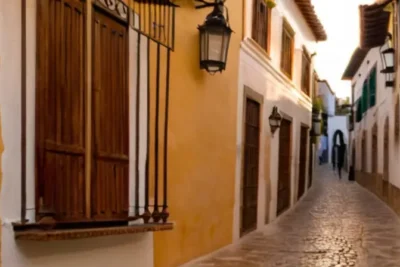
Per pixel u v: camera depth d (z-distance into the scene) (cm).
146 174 529
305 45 1772
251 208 1040
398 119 1391
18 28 355
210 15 711
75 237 368
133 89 523
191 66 696
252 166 1044
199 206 732
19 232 349
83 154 422
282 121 1377
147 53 531
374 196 2020
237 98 898
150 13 536
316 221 1275
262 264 739
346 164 4050
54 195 385
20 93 356
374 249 893
